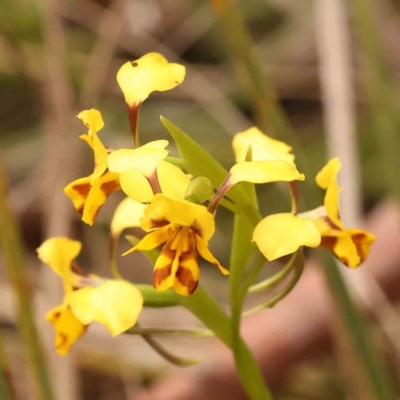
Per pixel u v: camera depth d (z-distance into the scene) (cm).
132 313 26
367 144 60
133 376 46
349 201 43
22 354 46
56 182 50
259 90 35
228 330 28
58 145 50
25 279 32
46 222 52
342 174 44
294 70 65
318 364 49
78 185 26
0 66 58
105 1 64
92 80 54
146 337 28
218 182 26
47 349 41
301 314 43
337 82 46
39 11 55
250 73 35
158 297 28
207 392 41
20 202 58
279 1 71
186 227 25
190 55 69
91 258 56
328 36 47
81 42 63
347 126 45
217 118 56
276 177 25
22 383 44
